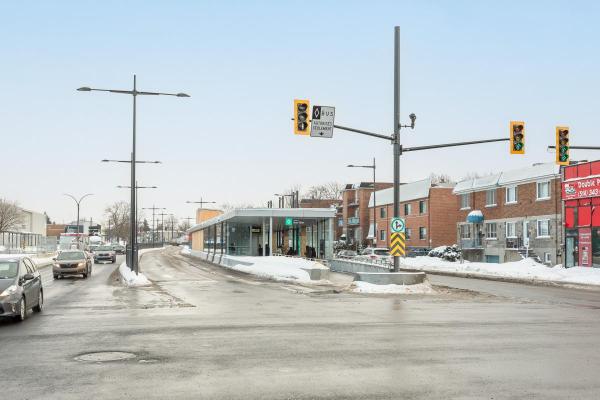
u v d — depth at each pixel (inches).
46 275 1488.7
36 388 289.0
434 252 2407.7
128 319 556.1
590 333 475.2
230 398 271.6
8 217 3553.2
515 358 366.0
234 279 1238.9
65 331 476.1
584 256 1486.2
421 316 589.6
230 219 1801.2
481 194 2206.0
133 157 1262.3
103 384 297.0
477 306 711.1
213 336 448.5
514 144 999.6
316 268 1162.0
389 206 3122.5
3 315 521.7
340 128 940.0
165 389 287.4
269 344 412.8
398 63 976.3
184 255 3006.9
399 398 273.0
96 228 5940.0
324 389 288.4
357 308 668.7
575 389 289.9
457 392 283.4
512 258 1908.2
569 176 1579.7
